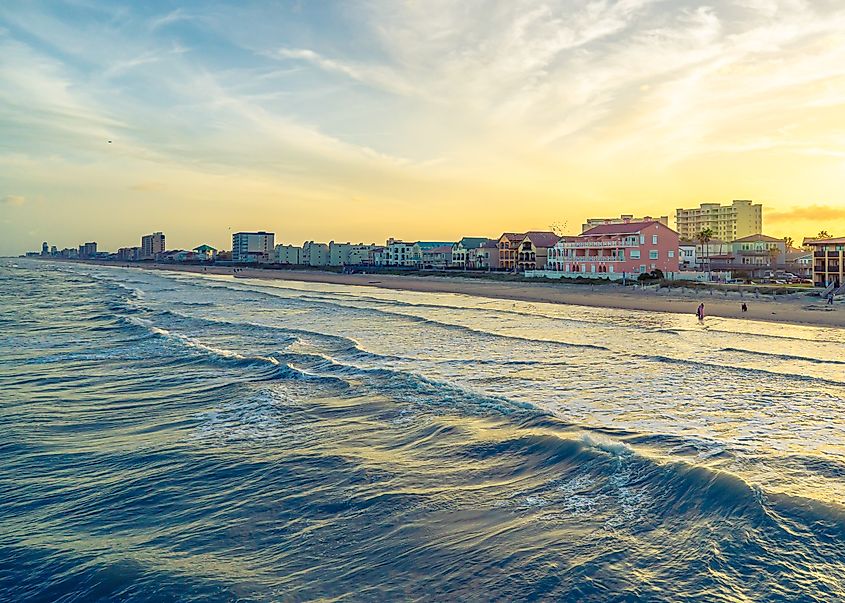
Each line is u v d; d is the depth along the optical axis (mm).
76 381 20672
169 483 11383
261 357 25297
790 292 53406
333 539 9031
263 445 13641
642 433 14195
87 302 58344
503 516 9672
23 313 46031
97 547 8875
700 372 22328
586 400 18000
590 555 8273
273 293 75000
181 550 8766
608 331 34906
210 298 65312
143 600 7422
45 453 13141
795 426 15133
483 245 119312
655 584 7520
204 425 15344
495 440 13578
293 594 7535
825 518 8969
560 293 66625
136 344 29078
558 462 12008
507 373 22281
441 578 7824
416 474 11648
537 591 7441
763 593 7258
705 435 14266
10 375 21672
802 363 24156
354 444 13672
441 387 19234
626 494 10336
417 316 44500
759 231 168875
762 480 10930
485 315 45094
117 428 15109
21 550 8773
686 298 55594
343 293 75000
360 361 24875
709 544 8445
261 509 10148
